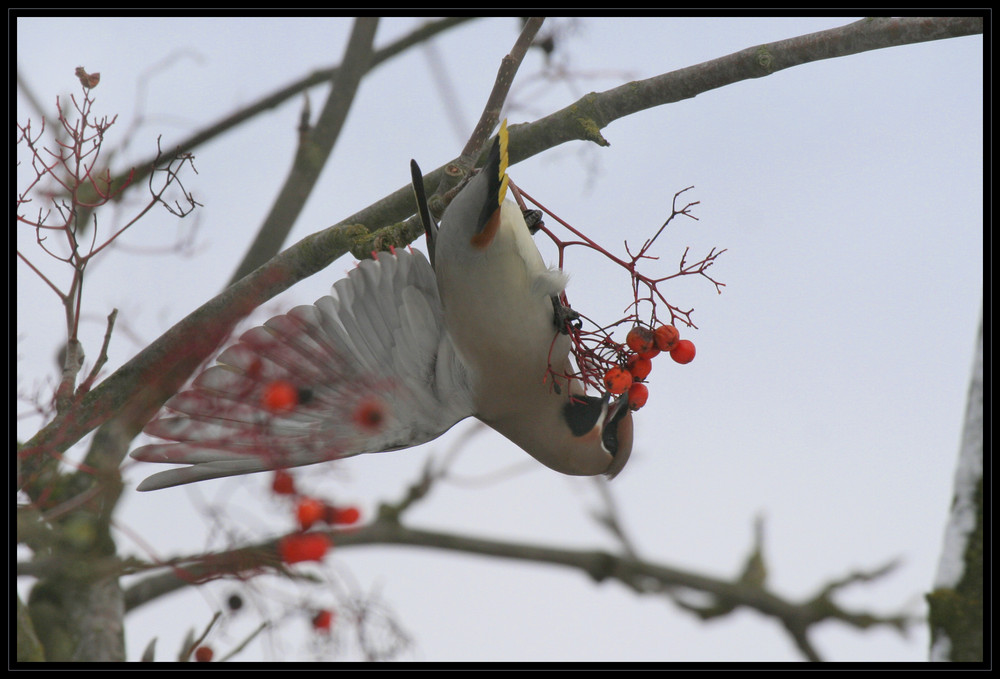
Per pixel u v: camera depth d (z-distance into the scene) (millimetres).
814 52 9781
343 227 10320
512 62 10008
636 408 9656
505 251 9078
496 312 9164
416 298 9359
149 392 9062
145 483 8109
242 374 8500
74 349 8641
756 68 9891
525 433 10039
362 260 9859
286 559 7824
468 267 9023
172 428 8180
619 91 10367
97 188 8609
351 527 8023
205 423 8242
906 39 9414
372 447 8844
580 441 10133
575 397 10125
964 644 8383
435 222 9859
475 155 10094
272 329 8773
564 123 10336
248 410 8320
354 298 9172
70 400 8398
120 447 8883
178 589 11438
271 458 8289
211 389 8344
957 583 8523
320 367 8844
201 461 8195
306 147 13953
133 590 11445
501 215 9219
